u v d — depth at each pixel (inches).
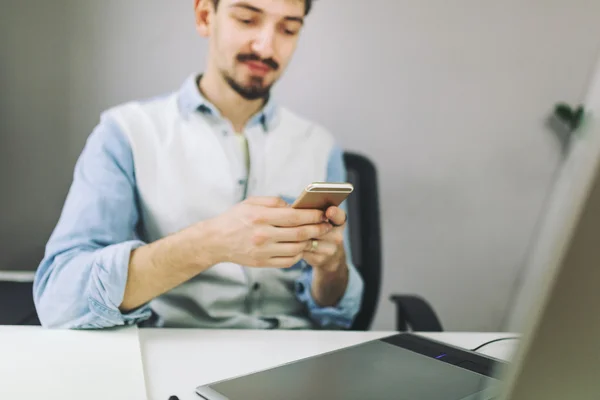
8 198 52.6
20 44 50.8
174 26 52.8
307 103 57.0
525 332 15.9
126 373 28.1
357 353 31.0
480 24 60.2
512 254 65.3
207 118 53.2
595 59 62.7
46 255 42.6
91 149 50.5
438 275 64.2
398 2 57.8
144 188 50.7
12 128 51.8
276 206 40.1
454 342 38.0
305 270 53.0
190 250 38.8
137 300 38.2
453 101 61.1
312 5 55.4
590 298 14.9
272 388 25.3
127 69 52.8
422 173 61.8
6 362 28.3
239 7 53.1
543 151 63.7
